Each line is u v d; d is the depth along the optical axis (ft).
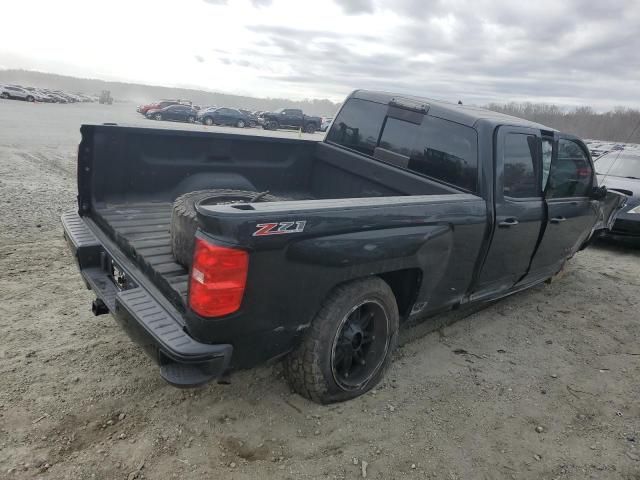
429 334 14.65
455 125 13.05
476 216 11.75
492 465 9.46
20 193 27.04
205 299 7.89
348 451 9.41
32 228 20.80
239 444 9.29
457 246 11.56
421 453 9.56
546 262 16.08
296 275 8.71
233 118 142.00
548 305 17.95
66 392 10.22
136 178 13.67
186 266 9.77
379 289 10.35
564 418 11.16
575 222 16.31
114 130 12.80
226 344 8.32
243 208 8.08
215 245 7.72
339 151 16.19
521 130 13.16
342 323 9.89
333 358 9.96
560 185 14.97
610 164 31.63
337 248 9.07
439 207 10.84
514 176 12.95
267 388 10.99
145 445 9.02
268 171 16.19
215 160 14.92
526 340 14.90
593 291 19.83
